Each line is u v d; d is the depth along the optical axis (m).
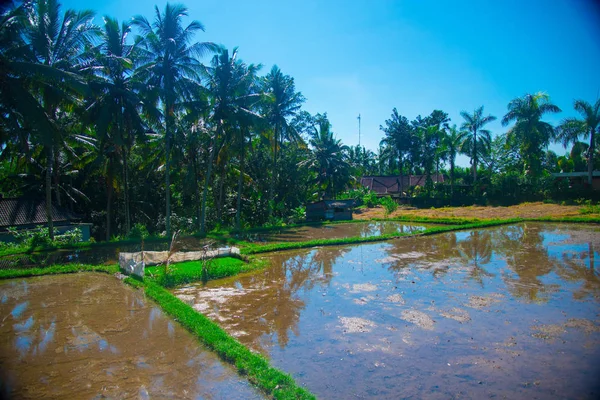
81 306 11.15
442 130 50.38
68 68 19.64
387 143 55.84
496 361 7.49
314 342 8.56
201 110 26.27
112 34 22.78
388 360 7.64
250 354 7.65
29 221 24.83
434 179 60.84
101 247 21.59
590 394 6.27
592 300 11.10
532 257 17.45
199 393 6.46
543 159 63.00
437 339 8.59
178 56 24.16
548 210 37.94
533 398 6.21
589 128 39.47
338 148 45.97
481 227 29.12
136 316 10.28
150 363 7.58
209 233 27.41
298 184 39.88
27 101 16.72
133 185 33.09
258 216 36.09
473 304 10.91
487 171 56.22
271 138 35.06
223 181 33.16
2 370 7.33
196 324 9.30
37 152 24.39
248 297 12.08
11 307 11.09
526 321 9.55
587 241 21.52
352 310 10.63
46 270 15.17
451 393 6.41
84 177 31.56
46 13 19.34
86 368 7.38
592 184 42.28
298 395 6.14
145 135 25.41
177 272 14.27
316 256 19.03
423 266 16.11
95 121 23.12
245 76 27.08
